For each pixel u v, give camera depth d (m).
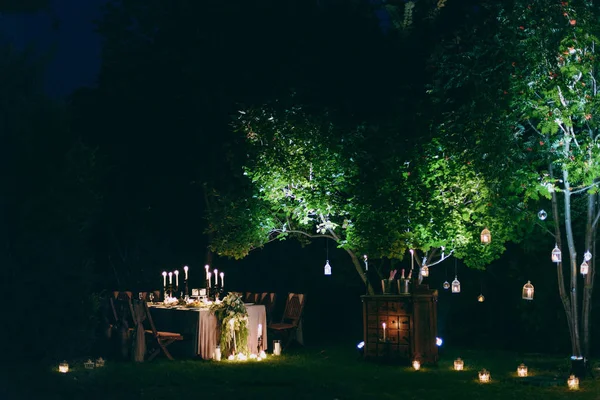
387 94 20.67
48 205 11.94
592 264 12.98
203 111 22.09
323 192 14.68
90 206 12.77
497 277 18.81
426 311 14.66
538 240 15.80
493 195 12.89
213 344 15.63
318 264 22.75
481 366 14.38
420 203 13.93
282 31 21.72
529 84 12.20
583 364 12.58
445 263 19.75
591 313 16.27
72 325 12.16
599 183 12.30
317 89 20.03
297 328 17.92
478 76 12.95
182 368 14.20
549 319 17.00
